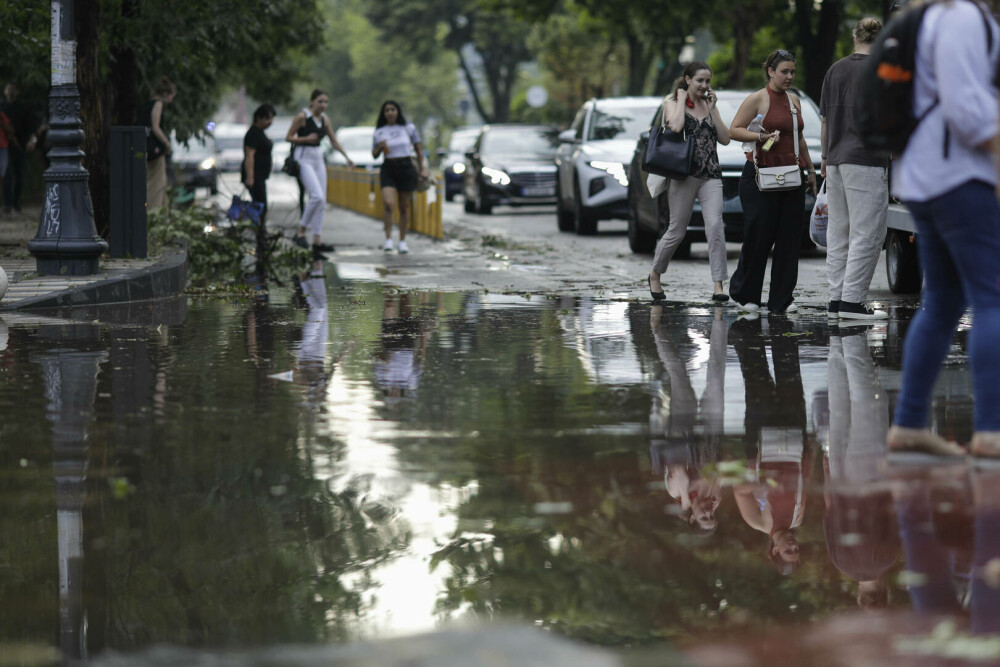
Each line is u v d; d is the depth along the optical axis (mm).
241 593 8984
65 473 12344
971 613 8242
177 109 61469
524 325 23469
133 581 9273
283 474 12195
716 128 26547
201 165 96625
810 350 19969
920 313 12625
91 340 21688
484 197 68375
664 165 26109
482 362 19047
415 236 53531
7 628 8398
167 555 9828
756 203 24922
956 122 11727
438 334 22312
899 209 28531
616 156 50906
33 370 18469
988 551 9453
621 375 17719
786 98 24703
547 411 15133
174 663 7758
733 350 20062
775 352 19797
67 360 19422
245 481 11969
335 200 92250
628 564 9445
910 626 8055
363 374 17984
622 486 11625
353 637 8102
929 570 9094
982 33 11719
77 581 9289
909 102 12156
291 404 15711
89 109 36875
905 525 10164
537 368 18422
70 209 29781
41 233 29828
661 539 10023
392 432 14000
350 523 10586
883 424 14164
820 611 8383
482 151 70250
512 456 12836
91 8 36625
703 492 11375
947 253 12414
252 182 45406
